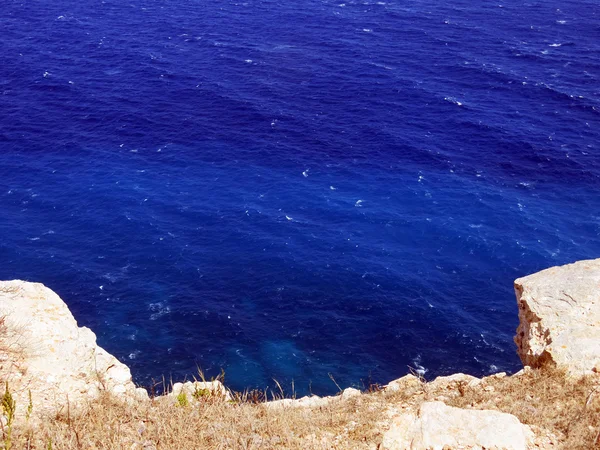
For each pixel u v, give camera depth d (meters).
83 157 85.56
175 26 127.12
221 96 100.69
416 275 66.94
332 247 70.81
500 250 69.81
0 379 17.27
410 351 58.16
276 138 90.56
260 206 77.31
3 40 117.56
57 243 70.38
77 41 118.56
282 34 123.94
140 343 58.81
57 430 15.56
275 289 65.19
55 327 19.97
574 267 22.56
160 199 78.12
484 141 89.50
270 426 16.28
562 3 139.25
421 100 100.00
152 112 96.19
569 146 87.81
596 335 19.34
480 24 128.12
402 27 126.94
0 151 85.50
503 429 15.13
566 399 17.25
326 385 55.03
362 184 81.25
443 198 78.38
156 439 15.62
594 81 105.06
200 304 63.25
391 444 15.08
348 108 98.12
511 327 60.41
